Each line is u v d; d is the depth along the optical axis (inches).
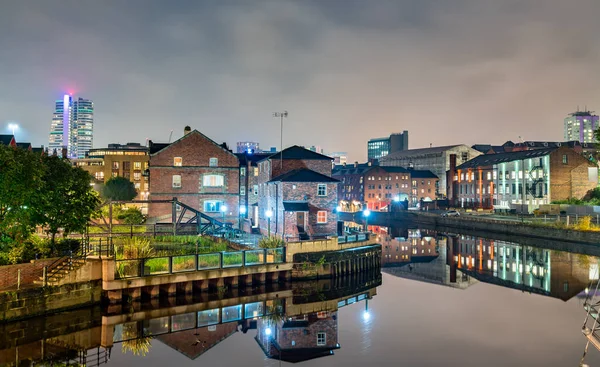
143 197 5039.4
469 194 4557.1
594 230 2342.5
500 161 4124.0
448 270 1838.1
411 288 1507.1
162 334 1010.7
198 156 2338.8
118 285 1122.0
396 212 4323.3
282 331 1042.7
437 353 908.0
